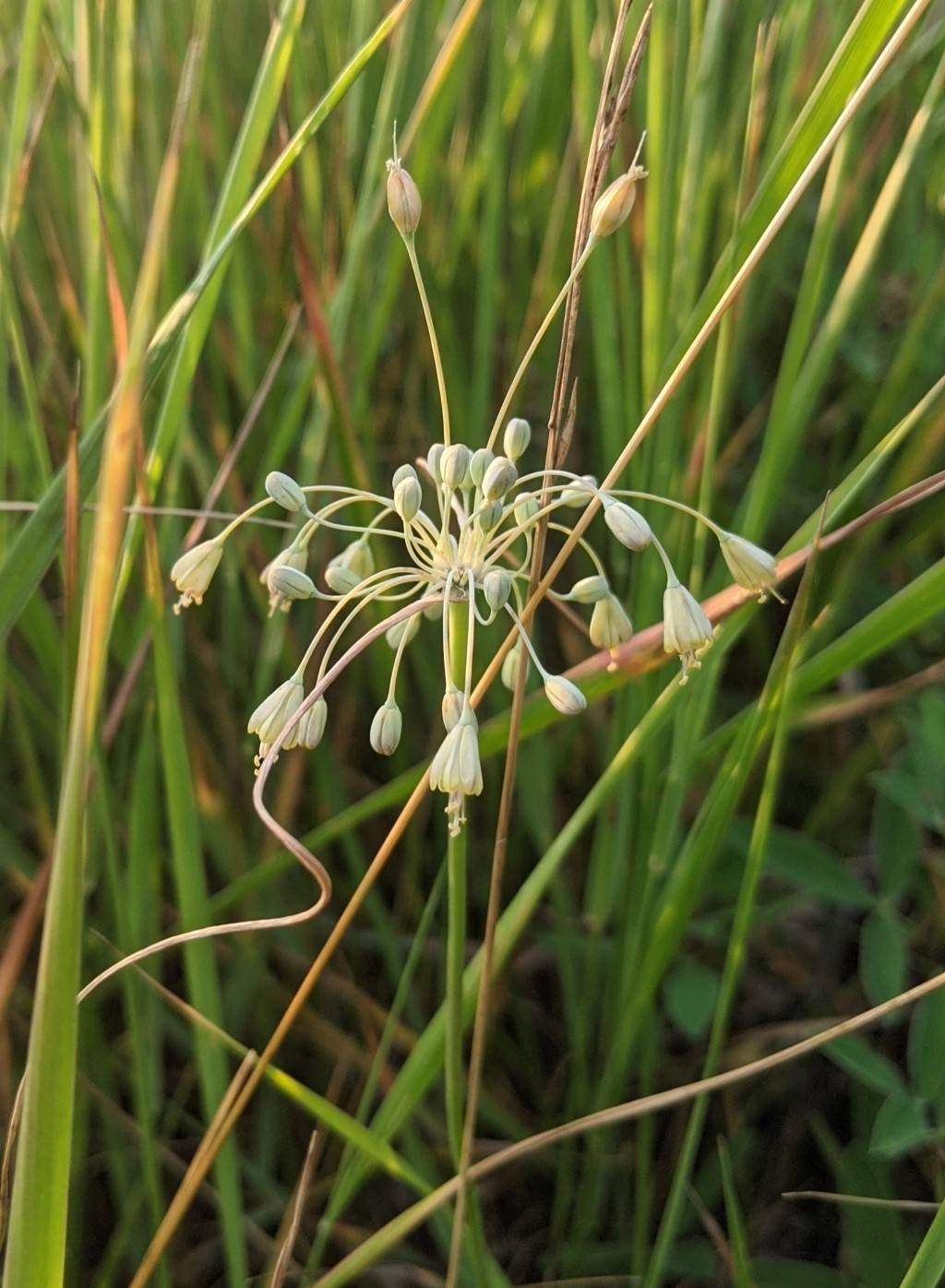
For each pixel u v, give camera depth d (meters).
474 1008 0.13
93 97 0.14
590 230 0.10
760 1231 0.17
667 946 0.15
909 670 0.19
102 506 0.08
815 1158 0.18
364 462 0.17
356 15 0.17
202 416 0.19
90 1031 0.16
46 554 0.11
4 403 0.15
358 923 0.19
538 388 0.20
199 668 0.19
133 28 0.16
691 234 0.14
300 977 0.18
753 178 0.16
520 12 0.19
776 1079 0.18
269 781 0.19
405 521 0.11
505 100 0.17
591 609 0.19
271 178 0.11
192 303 0.11
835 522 0.18
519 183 0.19
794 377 0.14
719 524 0.18
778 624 0.19
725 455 0.18
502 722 0.14
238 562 0.18
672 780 0.15
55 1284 0.10
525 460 0.20
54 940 0.09
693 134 0.14
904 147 0.14
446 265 0.19
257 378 0.19
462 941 0.12
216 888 0.19
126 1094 0.18
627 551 0.17
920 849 0.17
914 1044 0.15
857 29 0.11
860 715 0.19
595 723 0.19
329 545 0.19
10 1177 0.12
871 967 0.16
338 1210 0.14
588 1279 0.16
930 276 0.18
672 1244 0.17
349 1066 0.18
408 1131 0.16
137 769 0.15
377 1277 0.17
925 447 0.17
